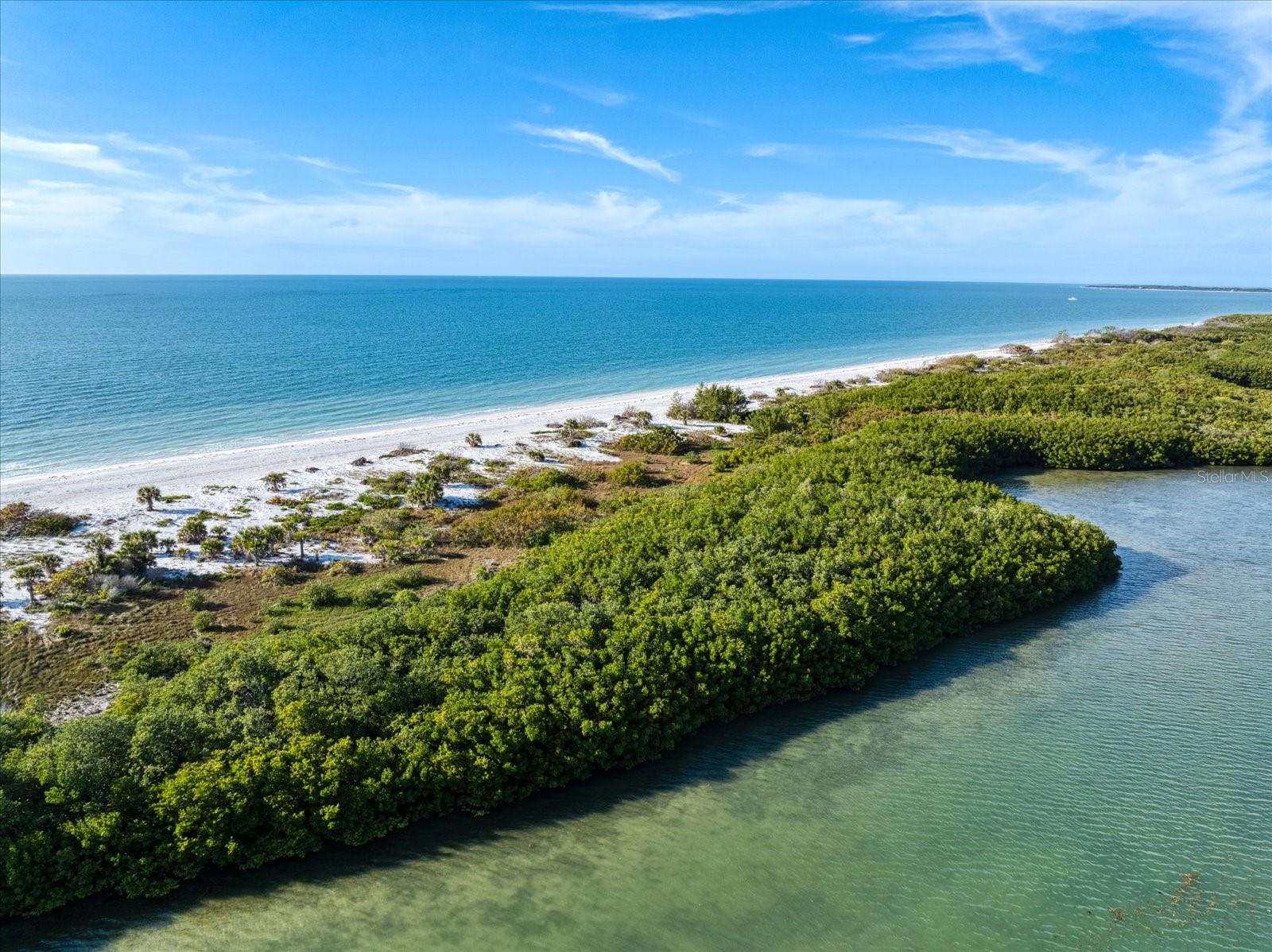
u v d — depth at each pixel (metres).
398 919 21.73
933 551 39.94
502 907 22.17
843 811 26.11
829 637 33.28
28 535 48.44
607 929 21.48
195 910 21.92
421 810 24.98
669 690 29.34
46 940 20.86
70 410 85.69
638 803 26.41
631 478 61.41
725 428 82.50
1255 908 22.19
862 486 50.59
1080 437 67.56
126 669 32.44
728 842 24.70
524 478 61.50
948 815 25.91
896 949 20.95
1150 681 33.91
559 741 26.98
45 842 21.45
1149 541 49.69
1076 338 149.25
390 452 69.44
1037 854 24.22
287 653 29.75
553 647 30.59
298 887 22.75
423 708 27.27
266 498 56.53
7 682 32.41
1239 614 39.81
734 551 39.50
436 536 49.31
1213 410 78.00
